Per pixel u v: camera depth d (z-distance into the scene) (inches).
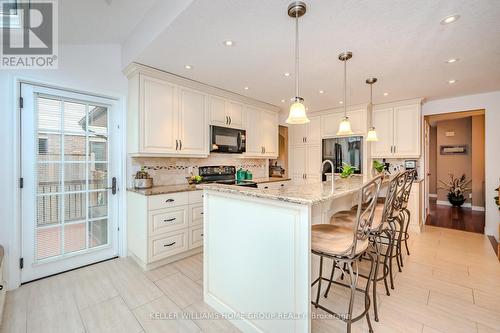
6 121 82.1
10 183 82.7
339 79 117.2
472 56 92.0
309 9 64.2
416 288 84.5
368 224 56.7
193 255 115.0
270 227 57.0
